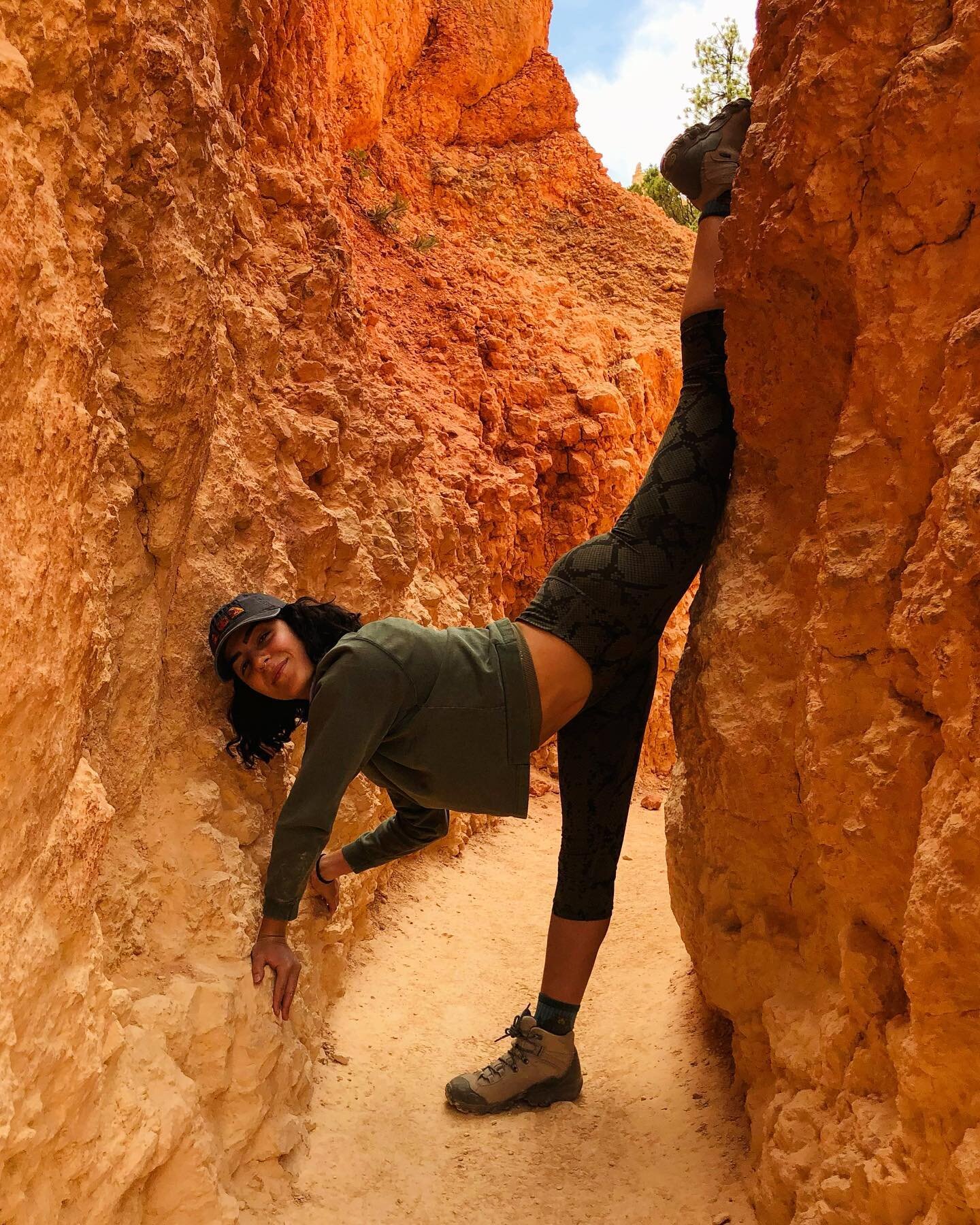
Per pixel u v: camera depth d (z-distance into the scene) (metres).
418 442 5.01
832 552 1.86
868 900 1.82
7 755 1.47
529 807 5.92
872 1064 1.85
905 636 1.62
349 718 2.35
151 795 2.37
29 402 1.54
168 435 2.29
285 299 3.87
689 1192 2.34
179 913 2.30
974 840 1.45
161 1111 1.89
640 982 3.57
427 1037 3.05
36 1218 1.52
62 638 1.64
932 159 1.69
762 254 2.11
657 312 10.00
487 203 10.59
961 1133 1.54
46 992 1.58
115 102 2.04
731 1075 2.77
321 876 2.92
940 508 1.62
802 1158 1.99
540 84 11.57
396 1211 2.27
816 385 2.18
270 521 3.05
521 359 7.75
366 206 8.57
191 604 2.55
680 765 3.01
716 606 2.45
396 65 10.48
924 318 1.73
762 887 2.39
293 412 3.53
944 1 1.76
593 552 2.61
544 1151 2.54
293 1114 2.45
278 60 4.55
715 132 2.71
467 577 5.94
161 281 2.27
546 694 2.54
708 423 2.66
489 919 4.14
